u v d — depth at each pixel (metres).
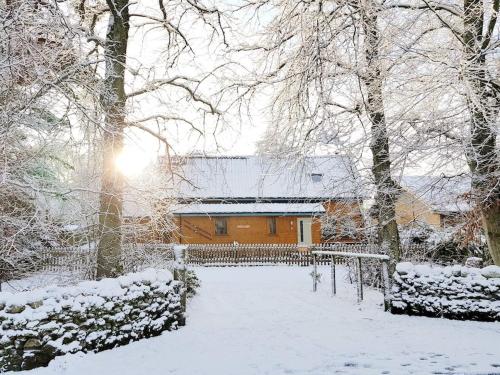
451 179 11.22
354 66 10.08
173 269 9.62
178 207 14.18
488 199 10.20
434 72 9.88
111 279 7.59
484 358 6.39
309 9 10.24
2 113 7.60
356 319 9.45
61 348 6.34
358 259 11.30
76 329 6.61
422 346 7.12
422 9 10.68
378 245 14.03
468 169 11.12
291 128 11.00
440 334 7.95
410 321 9.11
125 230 11.38
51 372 5.92
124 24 10.49
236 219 33.28
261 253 27.75
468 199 10.99
